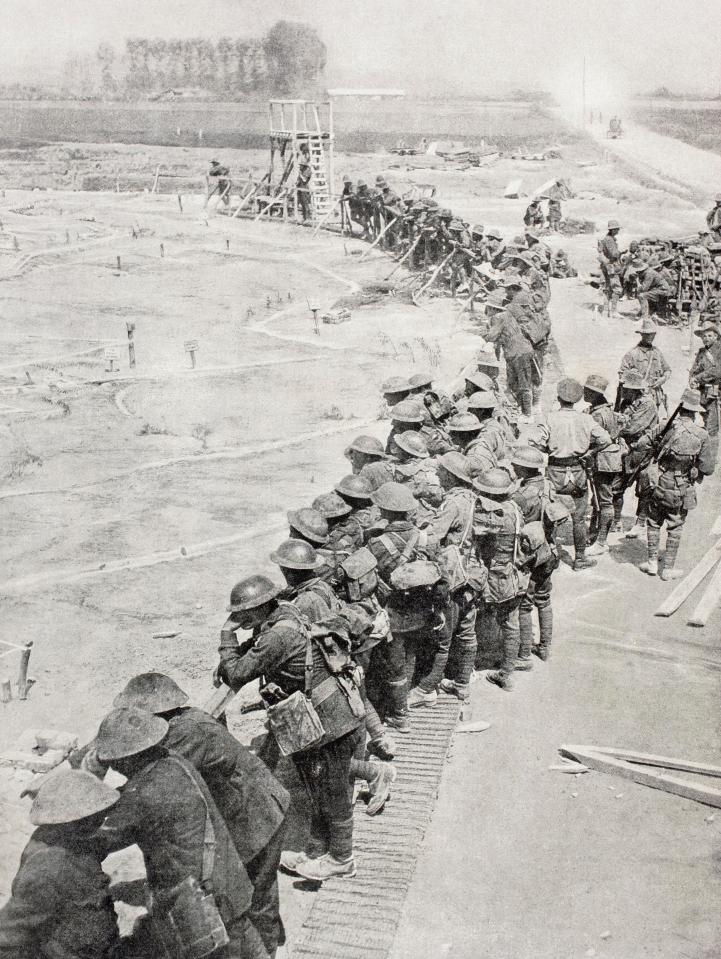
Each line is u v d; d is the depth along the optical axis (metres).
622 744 5.98
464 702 6.46
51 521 9.98
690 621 7.66
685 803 5.51
